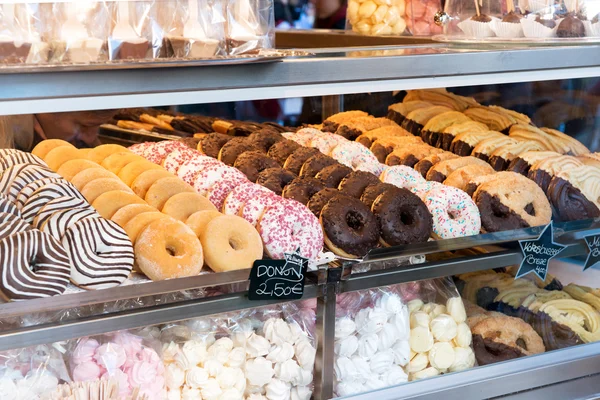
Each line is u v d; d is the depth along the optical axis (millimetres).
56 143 1896
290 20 3539
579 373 1831
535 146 2131
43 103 1166
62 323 1252
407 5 2398
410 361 1684
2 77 1104
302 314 1559
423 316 1693
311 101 2434
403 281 1563
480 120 2352
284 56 1327
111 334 1398
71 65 1132
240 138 2068
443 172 1978
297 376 1529
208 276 1371
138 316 1302
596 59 1662
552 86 2227
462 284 1797
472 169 1933
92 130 2062
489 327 1800
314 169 1855
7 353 1313
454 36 1820
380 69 1413
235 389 1479
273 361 1520
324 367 1545
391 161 2096
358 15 2391
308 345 1540
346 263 1485
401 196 1660
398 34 2398
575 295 1920
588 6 1709
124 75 1186
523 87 2271
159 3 1250
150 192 1657
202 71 1249
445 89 2447
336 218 1574
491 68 1538
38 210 1447
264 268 1389
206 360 1462
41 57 1162
